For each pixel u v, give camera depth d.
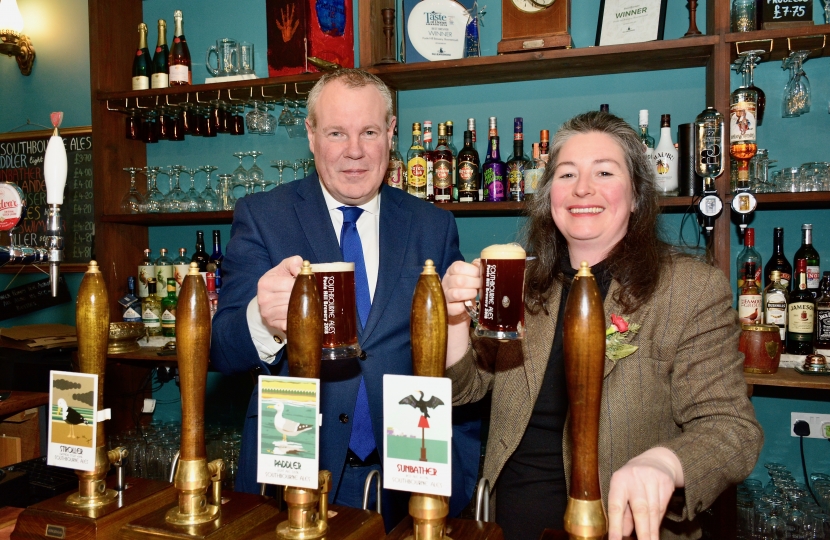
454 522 0.83
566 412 1.30
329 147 1.60
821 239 2.42
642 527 0.82
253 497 0.89
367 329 1.53
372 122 1.60
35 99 3.37
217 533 0.78
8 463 2.54
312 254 1.60
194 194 2.95
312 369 0.74
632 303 1.25
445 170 2.54
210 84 2.71
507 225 2.74
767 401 2.50
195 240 3.15
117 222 2.95
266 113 2.89
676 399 1.22
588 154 1.30
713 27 2.22
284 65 2.70
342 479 1.50
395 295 1.59
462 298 1.02
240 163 2.92
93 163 2.95
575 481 0.68
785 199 2.11
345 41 2.83
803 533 2.19
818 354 2.13
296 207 1.67
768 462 2.51
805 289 2.21
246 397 3.03
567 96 2.63
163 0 3.13
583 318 0.64
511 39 2.40
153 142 3.13
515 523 1.32
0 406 2.03
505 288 0.96
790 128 2.42
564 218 1.33
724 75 2.15
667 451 0.97
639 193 1.34
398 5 2.67
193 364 0.78
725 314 1.21
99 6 2.90
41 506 0.88
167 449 2.69
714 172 2.12
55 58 3.32
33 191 3.36
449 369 1.19
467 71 2.50
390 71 2.50
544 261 1.42
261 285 1.07
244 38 3.05
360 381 1.50
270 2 2.71
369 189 1.64
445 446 0.71
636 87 2.55
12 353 2.75
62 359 2.67
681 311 1.22
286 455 0.75
